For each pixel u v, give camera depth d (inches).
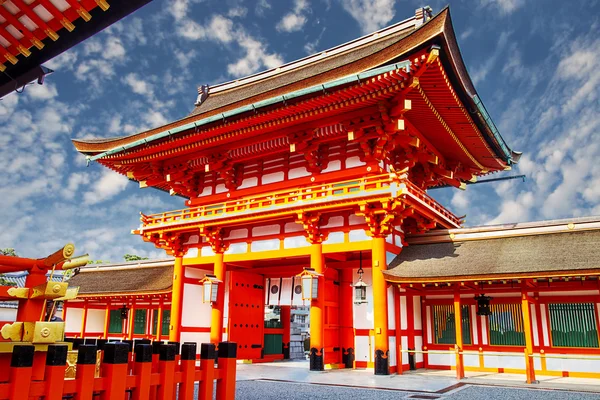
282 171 1048.8
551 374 804.6
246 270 1151.0
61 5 375.9
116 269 1411.2
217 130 992.9
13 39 417.4
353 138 890.7
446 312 939.3
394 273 855.1
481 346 880.9
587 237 780.6
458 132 1001.5
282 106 884.0
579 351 788.0
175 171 1174.3
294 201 940.6
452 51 761.6
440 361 922.7
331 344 964.0
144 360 293.1
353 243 900.6
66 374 294.5
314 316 906.7
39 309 259.6
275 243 1008.2
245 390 619.8
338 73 826.8
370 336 962.7
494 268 766.5
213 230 1080.2
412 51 740.0
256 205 1027.3
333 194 900.6
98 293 1259.8
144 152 1135.6
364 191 853.2
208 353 343.3
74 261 273.1
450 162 1157.1
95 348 264.2
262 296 1177.4
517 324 850.8
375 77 771.4
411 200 868.6
